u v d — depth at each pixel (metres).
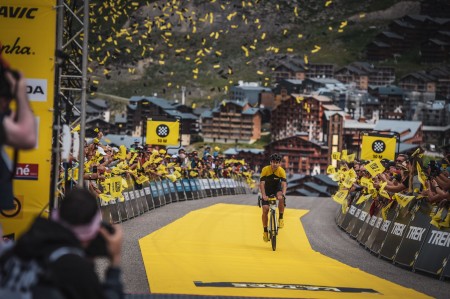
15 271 4.98
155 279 13.71
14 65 12.76
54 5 12.77
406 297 13.20
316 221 36.75
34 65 12.77
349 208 31.55
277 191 22.16
